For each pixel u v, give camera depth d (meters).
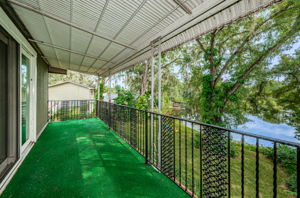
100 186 1.76
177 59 10.08
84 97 13.12
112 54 3.54
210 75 6.93
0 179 1.71
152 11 1.71
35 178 1.88
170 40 2.41
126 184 1.83
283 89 5.54
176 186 1.82
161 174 2.10
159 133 2.38
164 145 2.20
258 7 1.33
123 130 3.80
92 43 2.94
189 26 1.90
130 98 9.15
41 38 2.80
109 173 2.06
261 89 6.14
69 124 5.23
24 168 2.12
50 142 3.30
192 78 8.28
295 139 5.29
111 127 4.61
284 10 5.20
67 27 2.32
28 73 3.15
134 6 1.65
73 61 4.72
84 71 6.61
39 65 3.88
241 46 6.46
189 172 4.25
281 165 4.98
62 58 4.39
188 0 1.44
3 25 1.76
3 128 1.90
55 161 2.37
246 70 6.32
